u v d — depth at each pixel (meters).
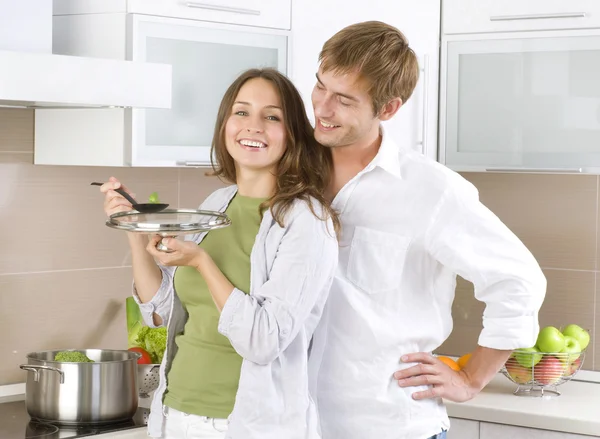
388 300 2.12
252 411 1.92
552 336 3.11
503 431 2.95
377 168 2.12
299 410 1.95
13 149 2.95
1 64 2.11
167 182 3.33
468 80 3.30
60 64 2.21
